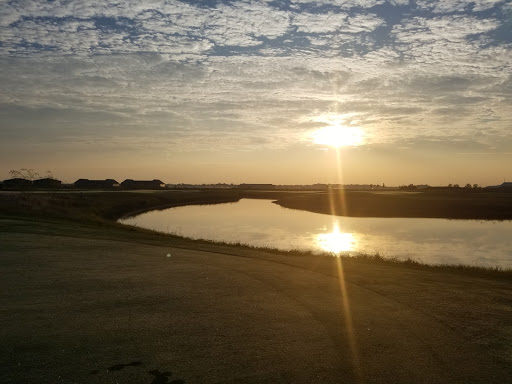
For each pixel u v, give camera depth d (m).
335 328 7.23
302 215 57.09
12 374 5.32
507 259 23.41
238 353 6.10
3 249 14.85
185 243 18.58
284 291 9.73
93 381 5.18
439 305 8.70
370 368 5.68
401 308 8.45
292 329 7.14
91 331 6.88
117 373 5.40
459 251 26.20
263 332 6.97
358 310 8.28
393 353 6.19
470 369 5.69
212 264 13.06
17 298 8.69
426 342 6.64
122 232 22.59
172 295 9.17
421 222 46.16
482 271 13.52
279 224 43.81
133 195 91.38
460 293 9.76
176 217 53.53
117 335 6.72
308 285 10.38
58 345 6.27
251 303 8.66
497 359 6.03
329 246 27.84
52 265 12.24
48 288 9.57
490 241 30.88
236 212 64.12
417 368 5.70
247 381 5.26
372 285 10.48
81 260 13.21
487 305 8.74
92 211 47.62
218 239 30.81
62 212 37.16
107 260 13.36
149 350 6.14
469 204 65.50
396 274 12.05
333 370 5.61
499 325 7.46
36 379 5.19
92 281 10.35
